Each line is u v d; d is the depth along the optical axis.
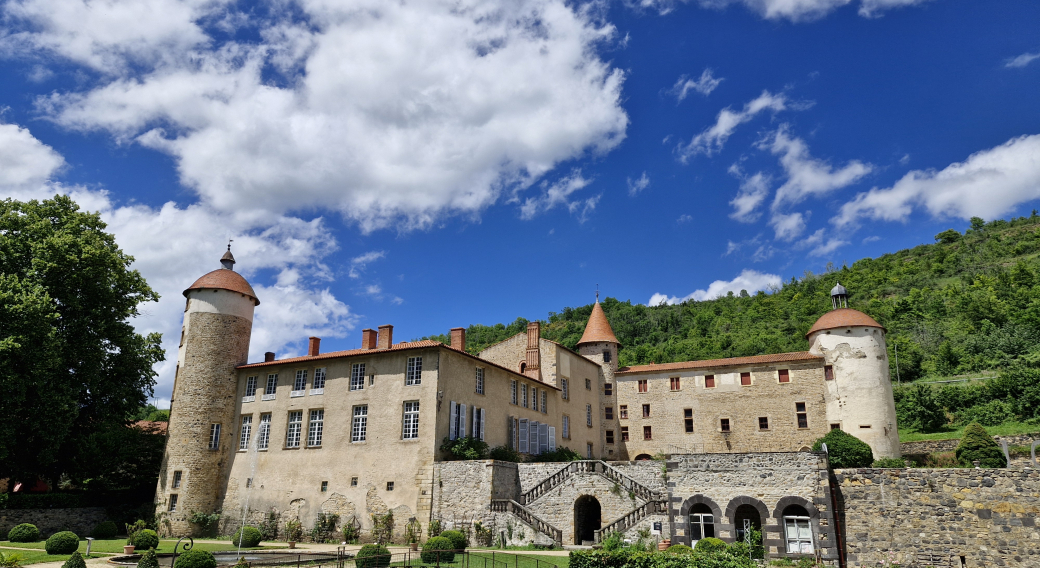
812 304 100.88
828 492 26.34
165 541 37.34
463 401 39.91
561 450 46.56
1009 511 24.77
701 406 53.41
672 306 135.50
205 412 42.81
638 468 34.84
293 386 42.59
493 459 35.75
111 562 25.88
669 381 55.47
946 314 84.25
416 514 35.59
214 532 41.16
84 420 41.47
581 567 22.09
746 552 25.97
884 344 47.81
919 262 119.81
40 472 40.75
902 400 57.31
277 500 40.16
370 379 39.91
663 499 31.42
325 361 41.66
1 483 45.69
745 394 51.84
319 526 37.69
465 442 37.41
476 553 29.52
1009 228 138.12
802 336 84.75
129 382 43.19
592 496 33.56
